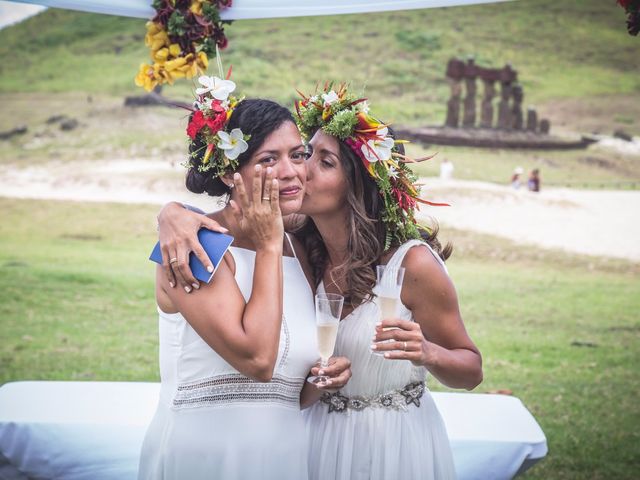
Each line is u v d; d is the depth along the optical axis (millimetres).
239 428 2572
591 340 8648
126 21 29203
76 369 7344
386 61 25719
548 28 28641
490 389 6969
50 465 3463
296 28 27812
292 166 2547
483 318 9438
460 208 15000
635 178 18281
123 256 12219
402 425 2852
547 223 14414
